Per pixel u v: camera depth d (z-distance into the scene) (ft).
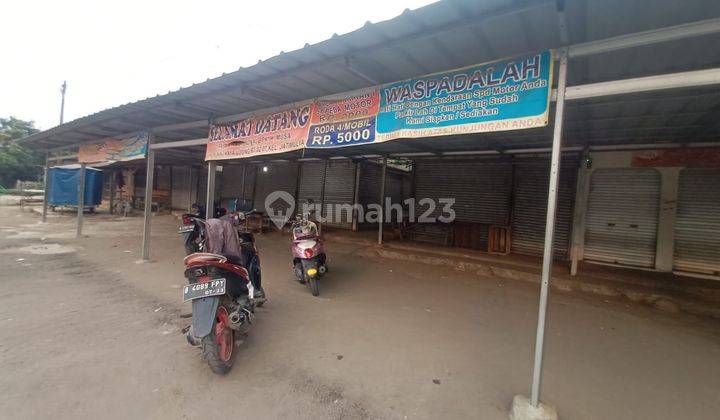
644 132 17.61
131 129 22.17
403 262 23.95
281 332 11.66
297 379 8.83
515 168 26.61
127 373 8.75
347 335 11.62
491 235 26.63
